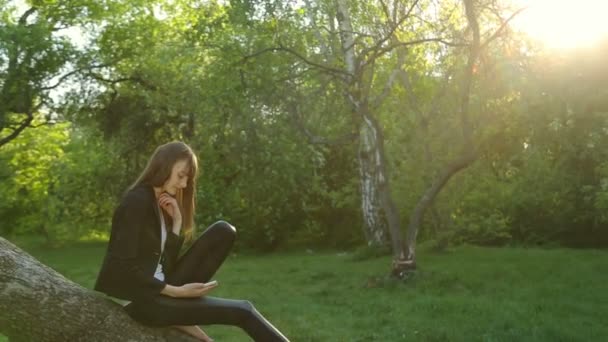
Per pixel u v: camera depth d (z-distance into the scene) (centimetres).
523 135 1906
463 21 1912
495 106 1819
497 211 2675
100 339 452
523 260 2158
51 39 2667
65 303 448
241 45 1803
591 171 2544
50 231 3609
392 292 1711
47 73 2697
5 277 440
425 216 2595
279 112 1895
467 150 1791
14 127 2953
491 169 2633
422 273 1820
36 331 443
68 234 3675
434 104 2119
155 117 3162
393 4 1841
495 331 1217
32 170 3538
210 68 1952
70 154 3591
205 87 1955
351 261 2441
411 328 1273
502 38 1714
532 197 2706
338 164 3219
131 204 455
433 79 2189
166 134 3309
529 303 1479
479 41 1686
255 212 3047
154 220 461
